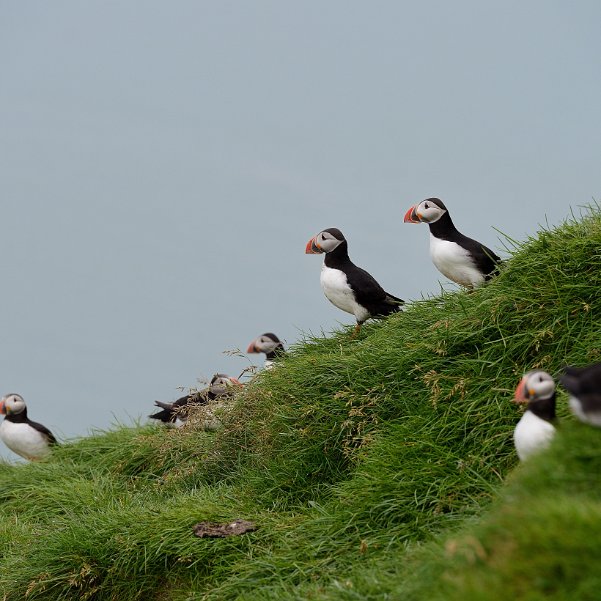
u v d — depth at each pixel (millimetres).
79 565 11500
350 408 12734
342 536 10461
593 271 12125
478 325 12391
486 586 6715
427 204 14414
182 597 10852
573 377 8492
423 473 10539
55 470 16094
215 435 14234
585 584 6398
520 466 9242
